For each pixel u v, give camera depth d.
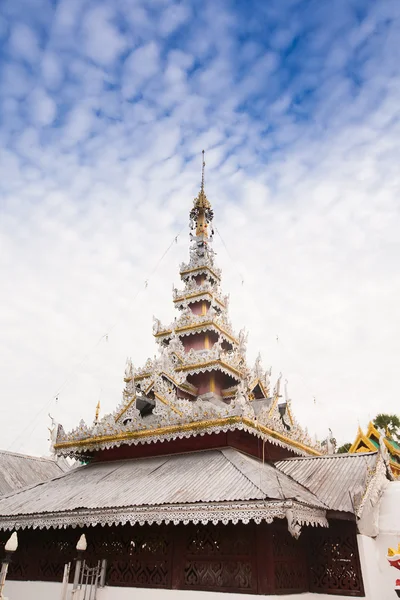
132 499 15.66
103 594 15.69
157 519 14.36
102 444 20.73
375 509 16.06
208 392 23.23
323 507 14.93
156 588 14.95
